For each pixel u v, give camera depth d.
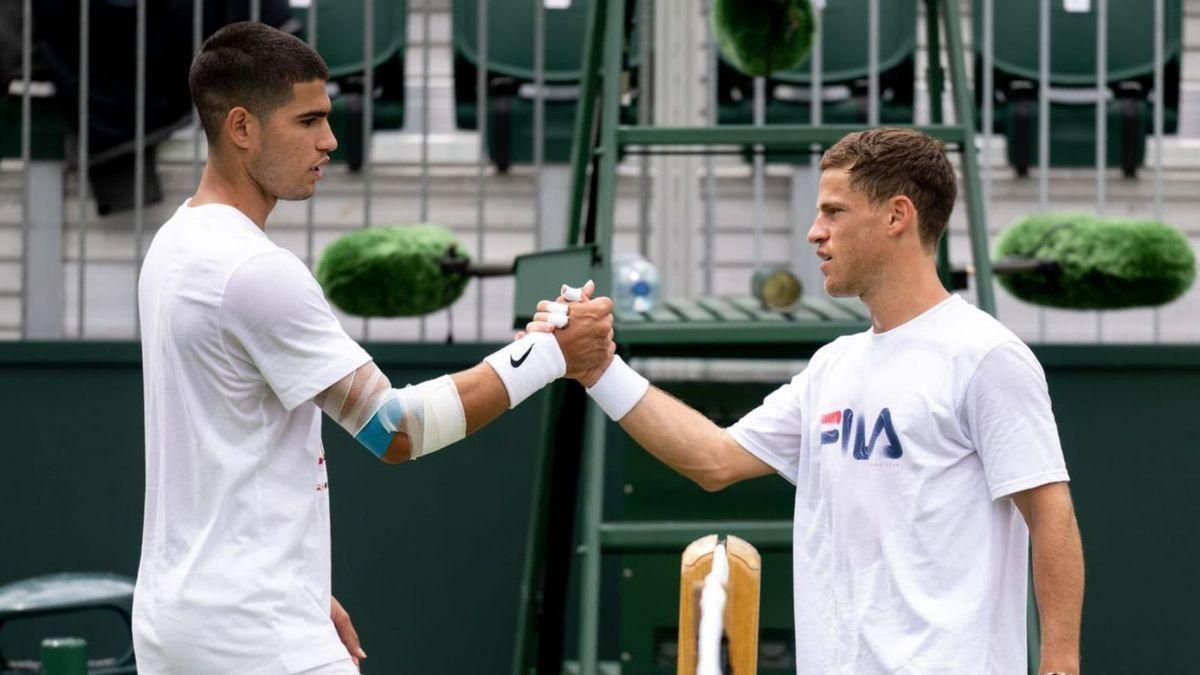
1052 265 19.89
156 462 10.62
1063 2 23.06
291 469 10.62
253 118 10.80
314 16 21.61
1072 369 20.52
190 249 10.53
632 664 18.97
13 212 22.22
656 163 21.83
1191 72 24.56
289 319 10.43
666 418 11.72
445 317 23.12
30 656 20.28
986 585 10.13
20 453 20.59
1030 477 10.09
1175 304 23.28
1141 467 20.52
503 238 23.25
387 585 20.62
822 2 22.89
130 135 21.95
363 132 22.80
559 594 17.69
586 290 11.92
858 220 10.56
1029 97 23.08
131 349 20.64
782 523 14.30
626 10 17.91
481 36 21.14
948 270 17.94
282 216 23.12
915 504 10.22
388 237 20.00
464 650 20.64
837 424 10.61
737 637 8.34
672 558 18.98
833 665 10.41
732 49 17.23
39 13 21.70
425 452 10.95
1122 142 23.09
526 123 22.92
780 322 14.84
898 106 23.09
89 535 20.61
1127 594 20.45
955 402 10.24
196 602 10.27
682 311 16.27
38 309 22.08
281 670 10.30
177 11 21.69
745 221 23.17
